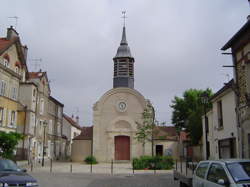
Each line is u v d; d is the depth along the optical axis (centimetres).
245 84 1570
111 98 4062
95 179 1895
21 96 3469
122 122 3997
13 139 2228
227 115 1888
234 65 1703
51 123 4469
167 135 4081
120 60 4262
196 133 3600
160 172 2436
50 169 2592
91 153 3969
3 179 988
